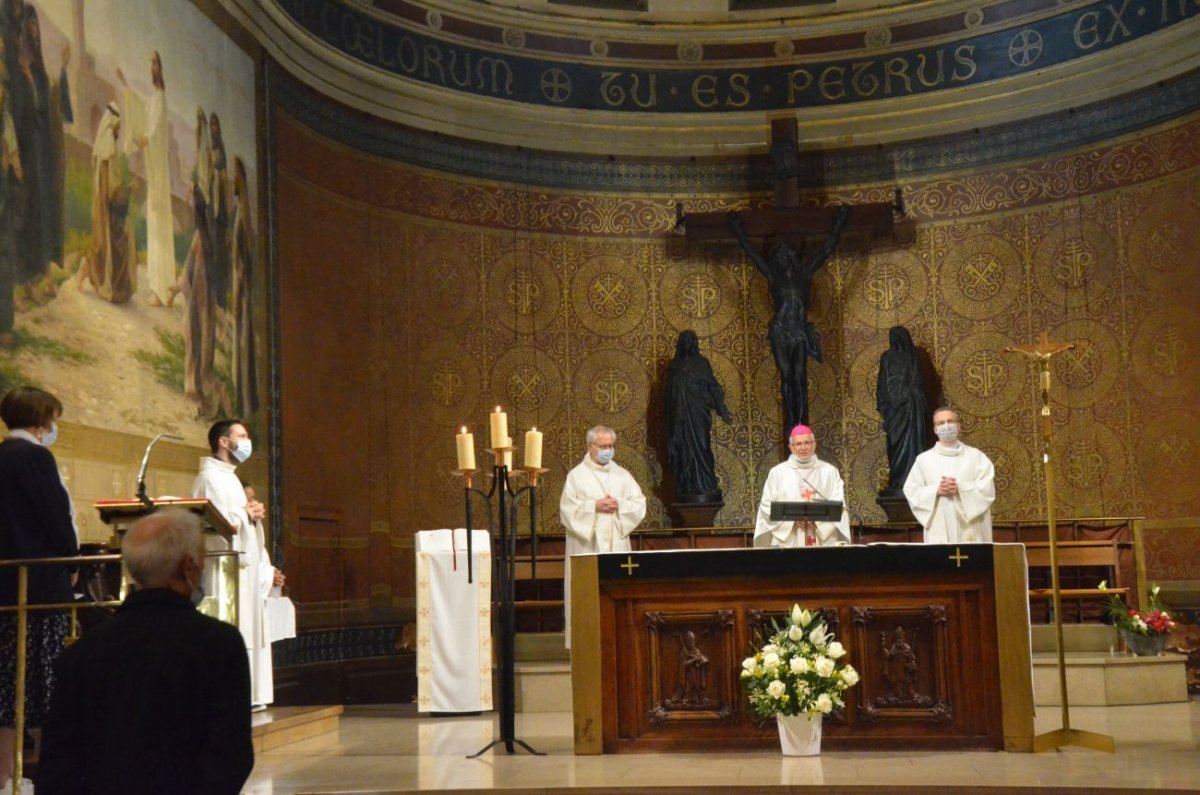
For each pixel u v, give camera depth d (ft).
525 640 35.14
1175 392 39.37
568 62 45.24
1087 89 41.93
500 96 43.91
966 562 22.30
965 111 44.37
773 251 43.62
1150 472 39.81
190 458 29.86
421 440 41.11
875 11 44.93
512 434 43.34
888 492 42.11
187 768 10.75
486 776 20.43
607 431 32.48
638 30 45.55
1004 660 22.03
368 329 39.75
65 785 10.71
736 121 46.06
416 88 41.60
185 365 29.89
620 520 32.17
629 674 22.81
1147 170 40.50
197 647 10.96
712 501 42.93
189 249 30.48
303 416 36.55
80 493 24.61
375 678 38.50
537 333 44.19
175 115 30.04
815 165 46.03
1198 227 38.93
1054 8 42.52
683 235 46.01
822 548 22.62
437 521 41.32
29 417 18.67
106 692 10.80
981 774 19.47
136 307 27.61
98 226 26.05
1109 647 34.01
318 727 27.22
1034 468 42.57
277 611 29.25
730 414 45.68
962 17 44.09
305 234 37.40
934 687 22.35
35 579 17.66
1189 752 21.75
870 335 45.34
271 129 35.73
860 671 22.49
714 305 46.09
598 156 45.68
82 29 25.76
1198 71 39.06
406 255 41.37
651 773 20.26
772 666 21.68
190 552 11.35
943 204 44.83
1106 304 41.32
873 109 45.24
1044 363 23.70
